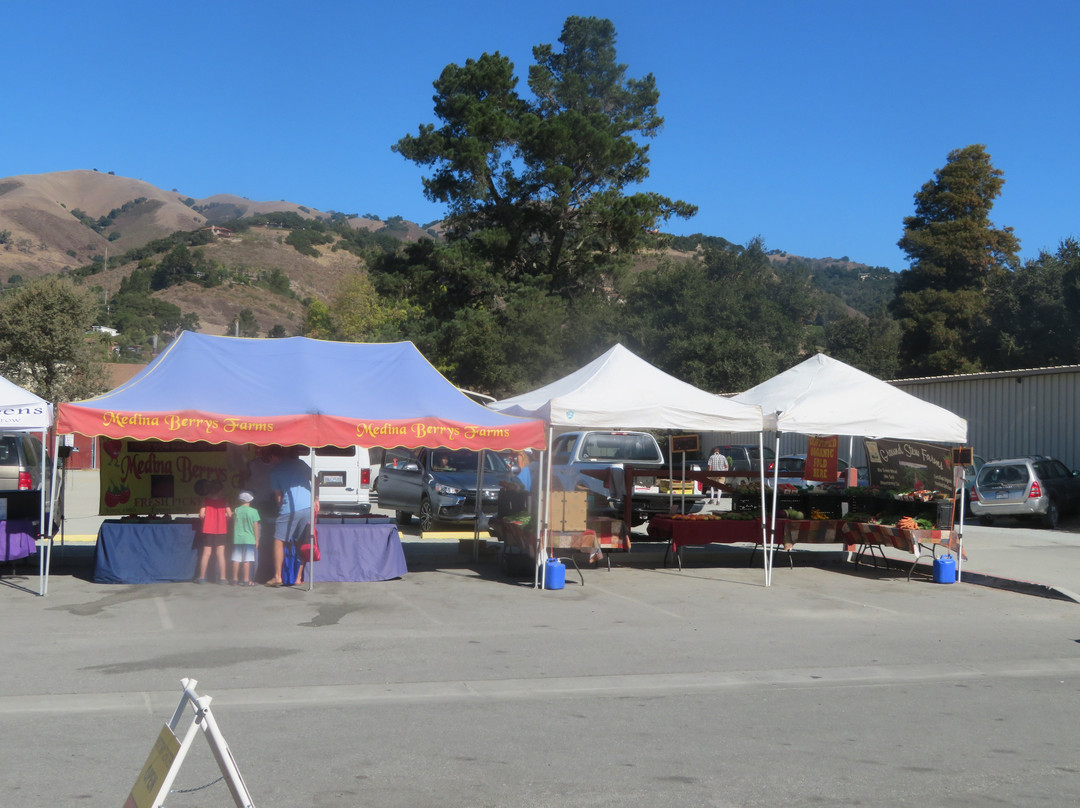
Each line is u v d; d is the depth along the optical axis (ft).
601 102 161.48
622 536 43.55
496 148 143.84
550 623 32.73
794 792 16.90
